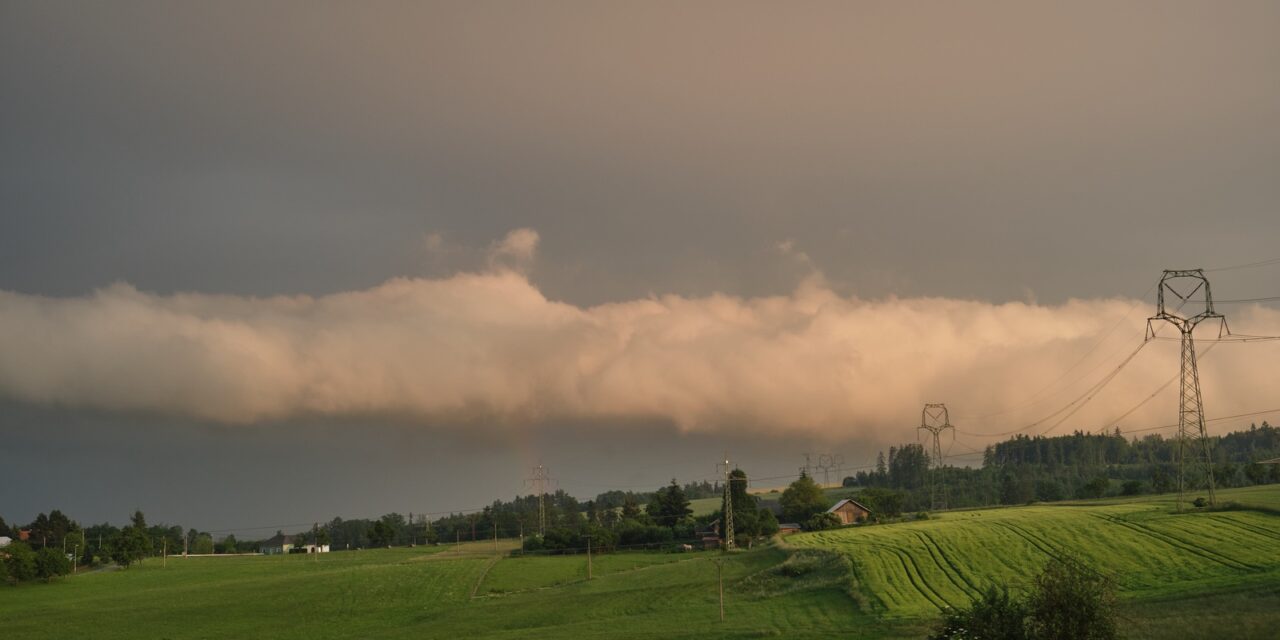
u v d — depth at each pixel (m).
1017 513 158.12
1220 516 123.88
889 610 94.56
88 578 180.25
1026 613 57.66
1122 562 104.62
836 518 190.25
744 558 144.38
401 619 123.75
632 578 139.38
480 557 186.75
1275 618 66.25
